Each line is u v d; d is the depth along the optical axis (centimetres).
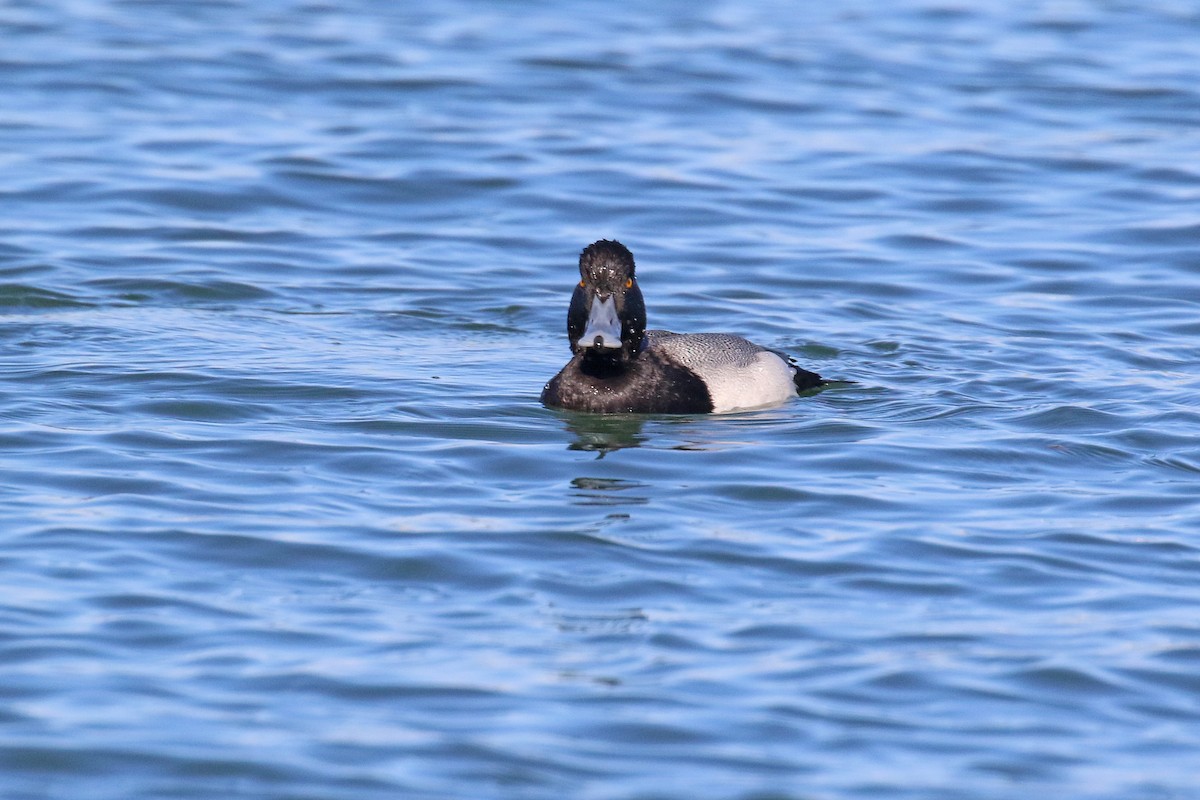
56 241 1980
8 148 2311
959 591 1045
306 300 1836
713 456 1341
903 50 2997
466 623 983
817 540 1134
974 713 877
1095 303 1859
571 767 811
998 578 1068
